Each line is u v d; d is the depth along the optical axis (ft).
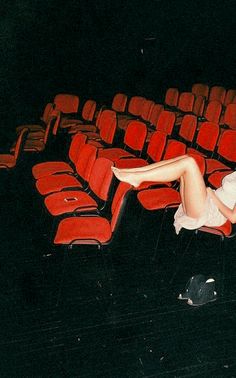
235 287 11.38
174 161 9.45
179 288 11.18
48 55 27.76
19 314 9.82
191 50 31.89
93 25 28.09
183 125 18.39
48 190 13.14
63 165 15.56
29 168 19.72
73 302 10.37
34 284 11.05
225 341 9.27
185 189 9.70
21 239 13.37
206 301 10.46
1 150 21.63
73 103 24.61
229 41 32.73
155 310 10.21
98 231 10.40
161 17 29.89
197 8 30.76
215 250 13.35
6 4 25.54
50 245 13.04
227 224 10.98
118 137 24.34
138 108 24.07
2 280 11.16
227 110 21.39
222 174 14.30
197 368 8.48
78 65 28.76
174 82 32.24
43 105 28.71
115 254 12.74
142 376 8.20
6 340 8.95
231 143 15.25
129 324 9.67
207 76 33.24
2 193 16.88
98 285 11.11
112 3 27.96
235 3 31.68
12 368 8.23
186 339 9.27
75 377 8.09
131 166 14.96
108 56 29.37
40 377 8.05
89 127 21.57
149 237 13.94
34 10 26.30
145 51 30.30
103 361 8.53
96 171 12.37
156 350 8.91
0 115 27.40
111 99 30.50
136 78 30.81
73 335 9.22
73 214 13.52
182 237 14.05
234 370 8.47
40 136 20.01
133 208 16.11
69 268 11.84
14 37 26.53
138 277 11.59
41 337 9.11
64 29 27.48
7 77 27.32
